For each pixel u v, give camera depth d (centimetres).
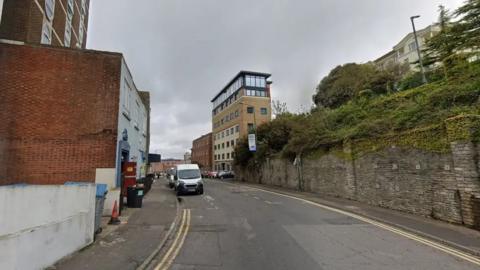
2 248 426
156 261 629
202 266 592
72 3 2538
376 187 1351
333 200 1570
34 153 1255
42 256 534
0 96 1248
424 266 575
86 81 1354
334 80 3703
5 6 1512
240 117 6588
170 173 3091
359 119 1902
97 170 1304
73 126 1309
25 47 1303
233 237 831
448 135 938
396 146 1216
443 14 2022
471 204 855
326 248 703
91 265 579
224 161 7562
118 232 874
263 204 1518
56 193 692
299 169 2261
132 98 1859
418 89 1652
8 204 604
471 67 1348
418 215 1077
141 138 2444
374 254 654
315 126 2181
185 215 1223
